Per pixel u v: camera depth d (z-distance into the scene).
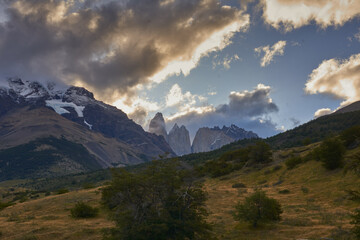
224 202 37.62
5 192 139.00
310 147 76.44
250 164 80.50
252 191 48.06
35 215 29.89
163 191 15.45
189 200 15.54
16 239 19.36
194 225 14.72
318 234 17.70
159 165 16.11
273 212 23.44
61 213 30.64
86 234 20.58
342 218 22.08
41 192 96.06
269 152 78.94
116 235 14.66
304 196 36.56
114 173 15.61
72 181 161.25
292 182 49.12
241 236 19.73
